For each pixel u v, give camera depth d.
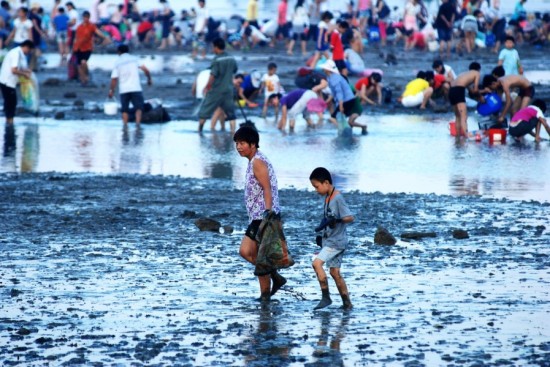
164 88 74.44
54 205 32.84
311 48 113.19
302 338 18.55
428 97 64.75
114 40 114.56
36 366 16.98
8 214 31.23
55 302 21.14
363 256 25.36
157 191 35.69
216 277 23.44
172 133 53.31
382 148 46.97
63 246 26.72
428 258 25.09
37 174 39.28
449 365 16.83
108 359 17.33
